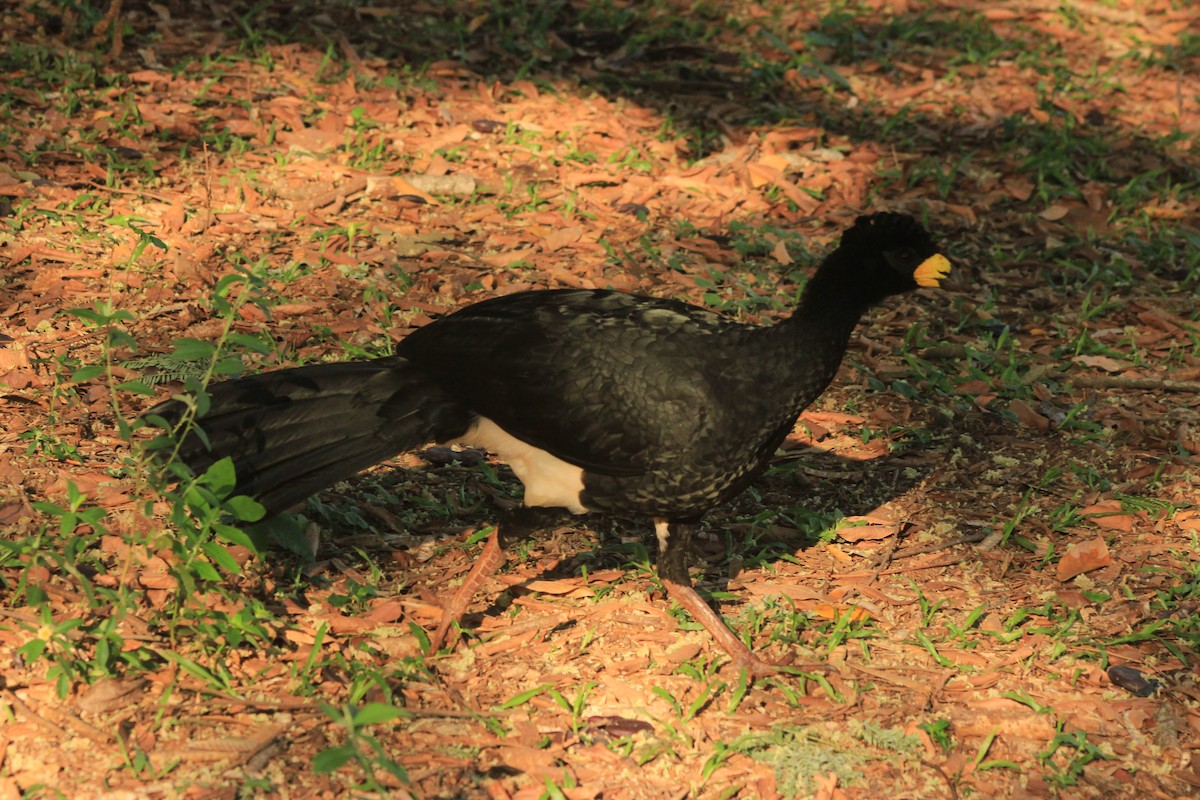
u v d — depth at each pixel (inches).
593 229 575.8
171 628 316.2
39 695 301.3
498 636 348.5
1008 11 864.3
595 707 323.0
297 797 281.7
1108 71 792.3
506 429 336.5
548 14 769.6
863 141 689.6
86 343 447.5
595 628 354.0
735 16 816.9
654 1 818.2
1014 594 381.7
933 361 512.7
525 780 295.1
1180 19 877.8
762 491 429.4
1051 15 871.7
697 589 377.1
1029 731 325.4
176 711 301.9
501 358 334.3
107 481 379.6
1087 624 368.5
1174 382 492.1
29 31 658.2
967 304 550.6
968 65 789.9
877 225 332.2
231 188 562.9
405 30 735.1
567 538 400.8
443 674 331.3
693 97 714.2
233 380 339.6
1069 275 578.9
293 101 636.1
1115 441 462.9
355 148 609.0
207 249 509.7
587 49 748.6
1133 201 636.7
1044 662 351.3
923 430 460.1
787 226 601.3
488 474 415.8
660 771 302.8
